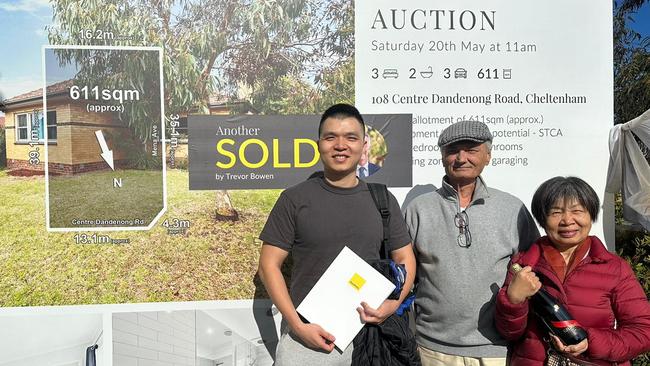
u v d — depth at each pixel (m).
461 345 2.19
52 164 2.69
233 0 2.76
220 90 2.76
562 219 2.01
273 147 2.80
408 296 2.16
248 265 2.80
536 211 2.10
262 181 2.80
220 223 2.78
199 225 2.77
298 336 2.08
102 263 2.72
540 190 2.09
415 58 2.84
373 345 2.03
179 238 2.76
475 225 2.22
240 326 2.80
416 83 2.84
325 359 2.07
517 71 2.89
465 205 2.30
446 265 2.22
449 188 2.27
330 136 2.05
